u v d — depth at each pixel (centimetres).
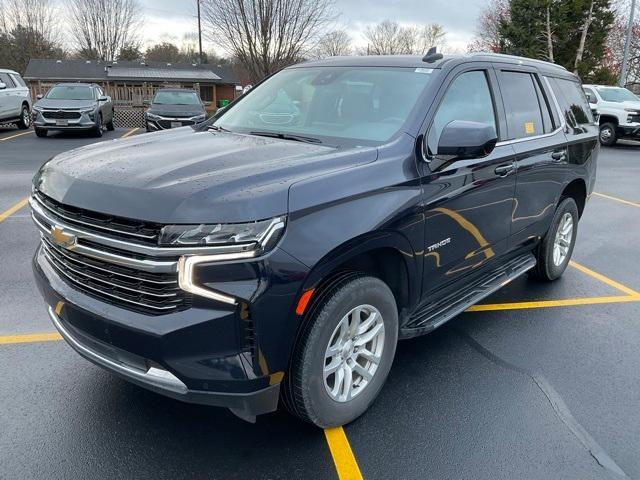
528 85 455
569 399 342
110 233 246
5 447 280
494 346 409
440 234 337
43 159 1256
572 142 501
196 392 244
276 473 270
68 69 4588
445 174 333
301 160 282
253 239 233
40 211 286
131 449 283
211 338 237
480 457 286
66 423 301
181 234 229
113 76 4241
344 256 265
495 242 409
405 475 272
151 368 250
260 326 239
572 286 545
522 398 340
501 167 392
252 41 1991
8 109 1845
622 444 301
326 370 282
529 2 3055
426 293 347
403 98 347
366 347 309
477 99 387
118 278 253
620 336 432
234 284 234
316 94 386
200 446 287
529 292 525
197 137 351
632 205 956
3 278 503
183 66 4825
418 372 367
